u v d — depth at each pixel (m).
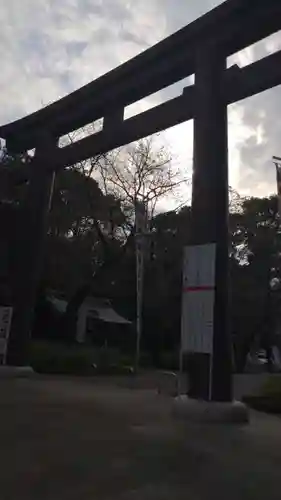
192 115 11.87
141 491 5.26
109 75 14.13
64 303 35.50
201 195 10.66
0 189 22.55
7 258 23.02
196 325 10.02
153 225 38.94
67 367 24.16
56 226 30.62
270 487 5.50
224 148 10.84
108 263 32.31
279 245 43.41
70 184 30.58
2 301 21.92
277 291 43.59
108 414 10.22
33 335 33.09
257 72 10.56
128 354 33.88
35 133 17.91
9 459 6.25
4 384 15.17
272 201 43.62
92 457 6.54
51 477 5.62
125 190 31.84
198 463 6.41
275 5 10.24
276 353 45.97
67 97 16.08
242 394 15.85
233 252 43.56
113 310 40.56
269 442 7.86
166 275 38.81
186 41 11.78
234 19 10.84
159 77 12.77
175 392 16.53
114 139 14.29
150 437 7.91
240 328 42.78
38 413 9.76
